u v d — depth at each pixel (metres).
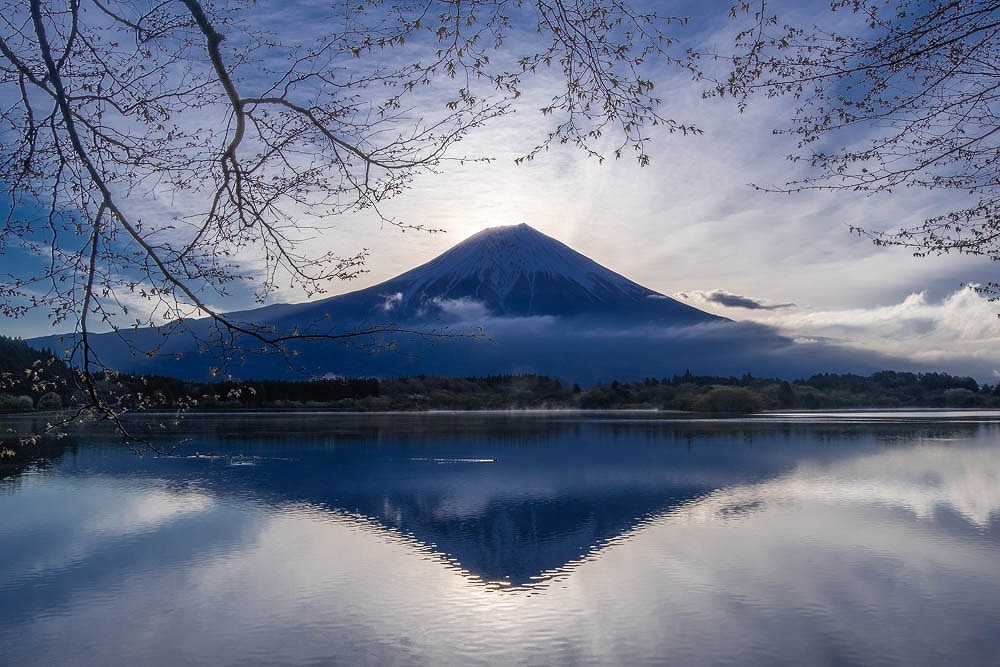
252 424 93.44
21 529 25.03
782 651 13.57
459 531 25.00
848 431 74.44
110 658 13.59
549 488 34.72
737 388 142.12
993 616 15.18
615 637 14.42
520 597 17.09
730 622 15.13
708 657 13.39
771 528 24.30
